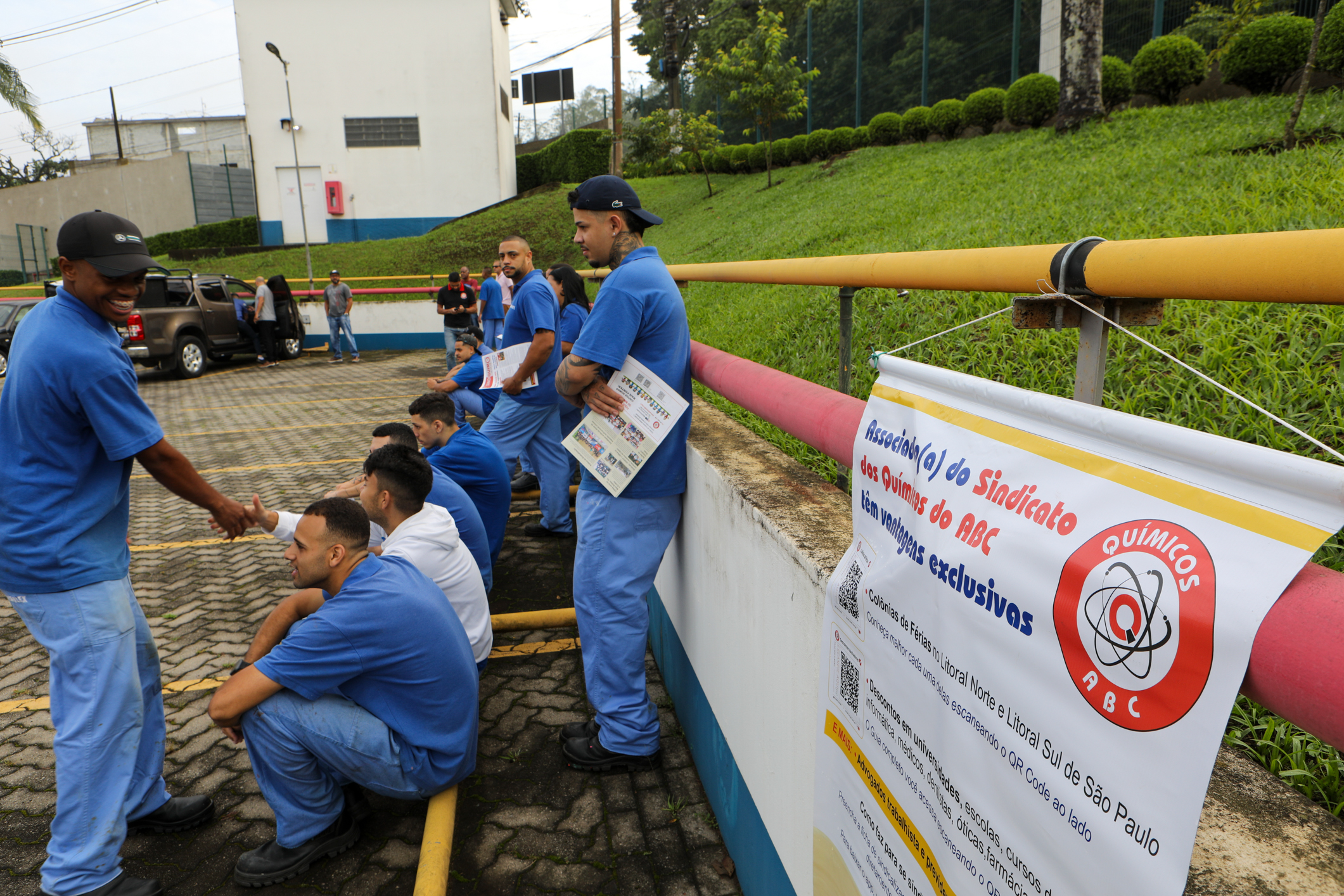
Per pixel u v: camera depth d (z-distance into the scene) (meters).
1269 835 0.78
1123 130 9.24
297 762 2.28
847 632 1.21
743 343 4.38
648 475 2.50
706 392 3.97
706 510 2.39
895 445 1.08
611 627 2.64
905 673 1.00
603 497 2.55
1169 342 2.24
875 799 1.12
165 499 6.21
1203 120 8.32
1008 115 13.64
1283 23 8.73
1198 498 0.59
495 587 4.31
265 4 25.72
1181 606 0.57
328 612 2.25
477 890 2.31
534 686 3.40
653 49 36.69
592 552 2.60
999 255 1.18
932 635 0.92
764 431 3.08
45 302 2.05
